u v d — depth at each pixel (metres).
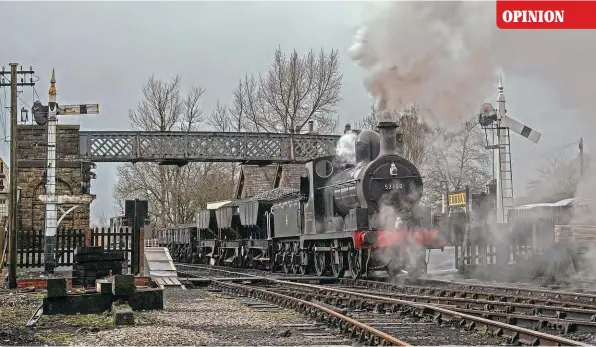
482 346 9.39
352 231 20.59
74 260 17.61
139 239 20.70
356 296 14.91
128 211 20.89
